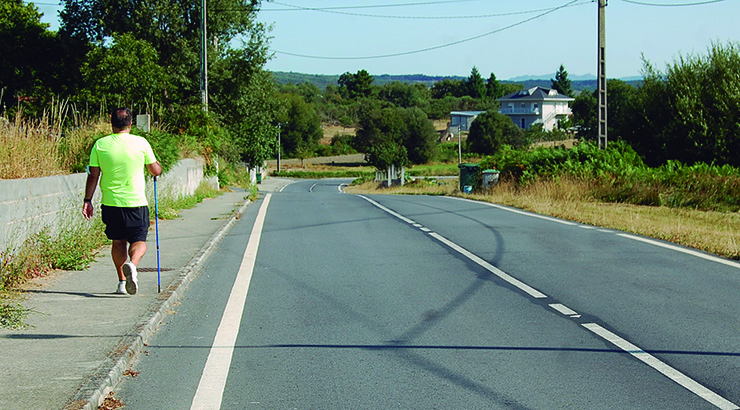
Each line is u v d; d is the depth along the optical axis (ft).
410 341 20.04
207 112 92.84
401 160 216.54
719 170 66.69
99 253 33.01
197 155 82.17
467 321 22.22
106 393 15.49
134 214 24.02
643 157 92.48
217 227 45.03
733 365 17.56
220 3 133.18
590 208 59.11
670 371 17.15
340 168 378.73
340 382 16.63
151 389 16.17
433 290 26.84
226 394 15.85
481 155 353.10
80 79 136.05
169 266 30.58
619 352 18.79
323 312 23.54
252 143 166.91
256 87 138.82
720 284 27.30
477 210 58.90
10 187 25.48
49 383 15.46
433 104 590.96
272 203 70.59
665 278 28.55
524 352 18.88
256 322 22.31
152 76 89.97
